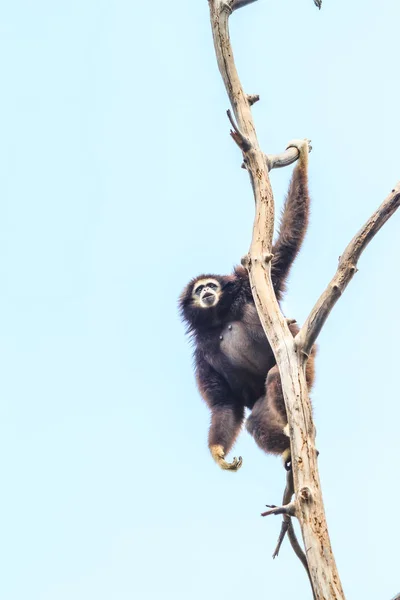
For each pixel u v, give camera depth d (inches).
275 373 1391.5
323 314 1034.1
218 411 1574.8
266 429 1364.4
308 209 1502.2
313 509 924.0
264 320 1096.8
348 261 1042.1
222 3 1312.7
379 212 1040.2
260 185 1206.9
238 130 1214.3
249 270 1149.1
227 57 1293.1
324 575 881.5
